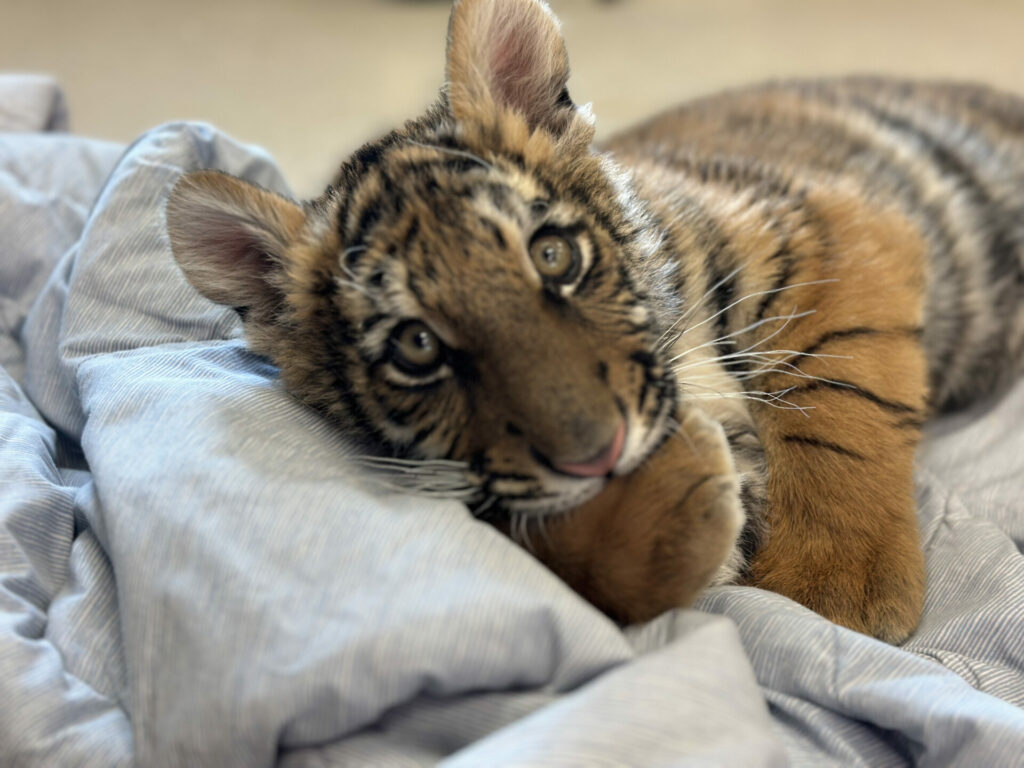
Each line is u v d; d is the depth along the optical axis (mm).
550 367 666
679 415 706
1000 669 705
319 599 624
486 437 680
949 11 1823
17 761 627
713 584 739
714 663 622
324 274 724
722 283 801
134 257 818
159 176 846
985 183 954
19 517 701
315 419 729
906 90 1010
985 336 943
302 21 2061
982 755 619
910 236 846
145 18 2094
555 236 708
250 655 616
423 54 1868
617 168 781
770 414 796
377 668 606
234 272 760
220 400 706
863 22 1816
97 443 697
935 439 895
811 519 764
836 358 789
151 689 628
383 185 712
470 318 673
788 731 663
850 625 733
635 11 1990
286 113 1656
